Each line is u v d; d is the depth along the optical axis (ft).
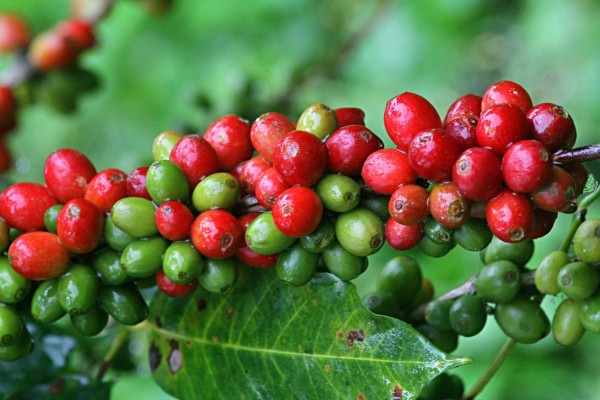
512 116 1.29
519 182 1.27
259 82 2.46
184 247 1.37
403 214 1.31
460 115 1.34
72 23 2.24
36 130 4.06
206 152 1.39
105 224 1.40
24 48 2.24
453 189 1.30
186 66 4.00
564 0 3.72
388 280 1.56
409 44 3.86
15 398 1.62
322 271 1.43
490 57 3.93
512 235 1.29
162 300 1.54
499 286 1.46
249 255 1.40
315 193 1.34
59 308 1.41
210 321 1.49
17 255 1.38
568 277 1.41
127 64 4.09
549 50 3.70
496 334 2.80
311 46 3.92
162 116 4.00
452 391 1.57
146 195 1.40
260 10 4.02
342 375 1.39
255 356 1.46
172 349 1.52
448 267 2.81
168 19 4.07
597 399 2.73
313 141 1.33
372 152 1.34
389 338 1.37
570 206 1.30
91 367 1.81
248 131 1.42
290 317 1.43
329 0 4.03
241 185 1.41
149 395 2.80
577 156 1.31
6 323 1.40
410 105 1.34
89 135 4.08
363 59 3.85
